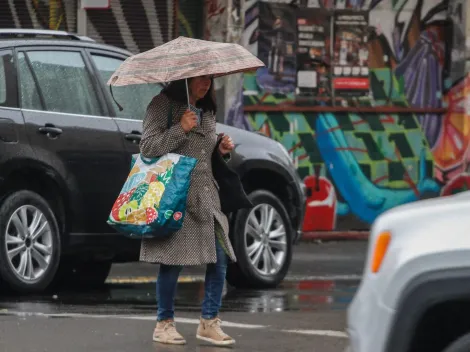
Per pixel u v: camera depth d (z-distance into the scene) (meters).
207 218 15.20
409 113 36.00
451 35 36.19
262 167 22.92
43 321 16.95
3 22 32.41
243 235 22.62
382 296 9.45
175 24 33.59
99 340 15.38
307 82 34.62
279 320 17.83
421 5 35.91
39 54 21.05
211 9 33.50
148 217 14.73
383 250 9.58
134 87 22.06
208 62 14.86
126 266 28.34
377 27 35.44
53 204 20.89
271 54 34.00
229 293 22.11
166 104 15.23
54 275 22.31
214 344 15.30
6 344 14.92
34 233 20.41
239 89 33.59
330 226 35.25
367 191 35.59
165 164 14.89
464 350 9.19
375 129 35.59
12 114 20.19
